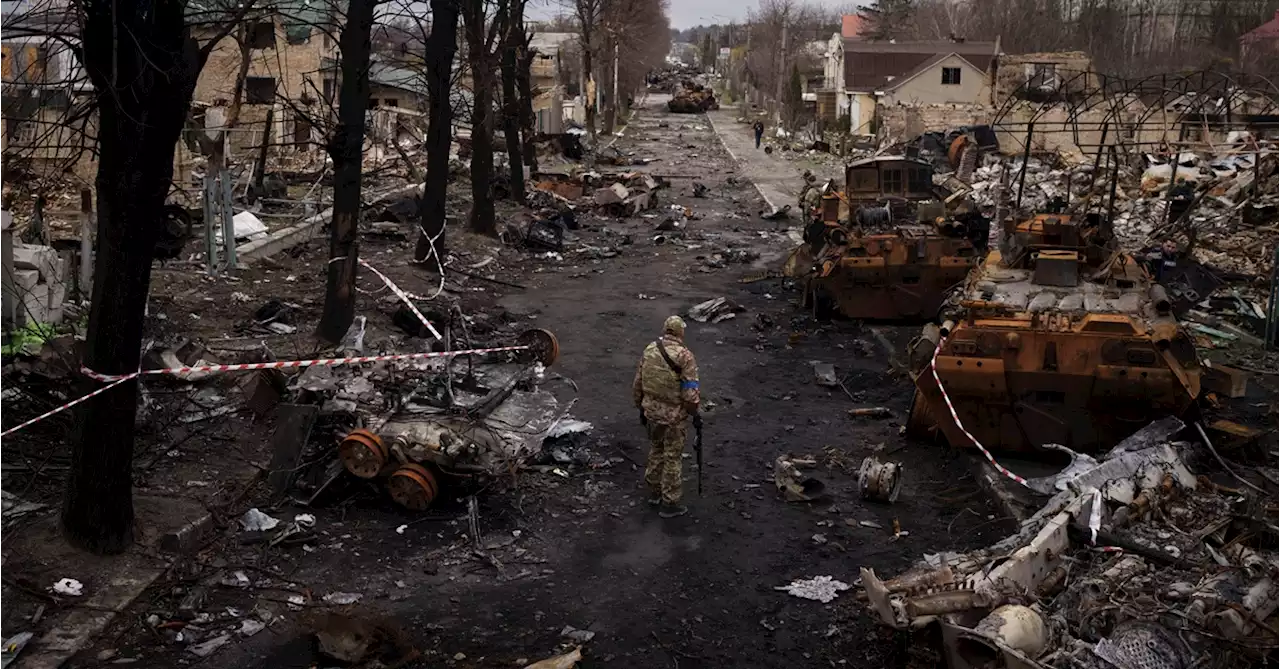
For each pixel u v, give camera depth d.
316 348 12.27
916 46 60.41
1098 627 5.75
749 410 11.68
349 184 12.75
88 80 7.20
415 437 8.46
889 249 15.43
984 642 5.32
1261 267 18.19
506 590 7.29
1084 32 64.69
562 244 22.91
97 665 6.13
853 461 9.99
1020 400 9.30
